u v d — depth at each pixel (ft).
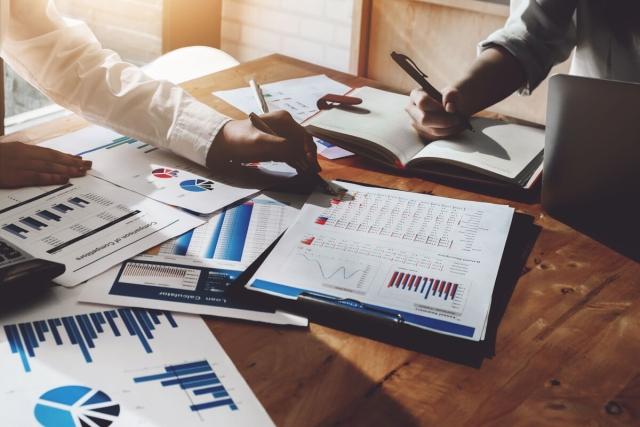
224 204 3.56
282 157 3.81
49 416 2.21
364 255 3.12
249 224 3.40
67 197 3.54
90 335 2.60
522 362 2.60
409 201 3.57
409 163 4.08
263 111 4.62
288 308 2.82
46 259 3.02
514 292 2.99
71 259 3.05
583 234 3.47
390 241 3.22
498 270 3.05
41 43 4.21
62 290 2.85
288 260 3.09
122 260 3.06
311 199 3.61
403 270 3.01
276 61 5.66
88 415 2.23
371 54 8.91
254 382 2.44
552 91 3.36
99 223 3.33
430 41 8.34
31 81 4.34
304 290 2.90
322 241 3.22
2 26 3.95
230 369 2.48
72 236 3.21
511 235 3.41
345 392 2.42
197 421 2.24
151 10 10.09
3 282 2.71
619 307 2.95
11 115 9.96
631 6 4.49
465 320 2.74
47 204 3.46
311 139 4.11
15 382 2.34
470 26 7.95
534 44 4.66
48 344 2.54
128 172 3.84
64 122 4.42
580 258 3.27
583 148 3.39
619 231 3.49
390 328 2.70
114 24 10.46
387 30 8.64
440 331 2.69
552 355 2.64
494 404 2.40
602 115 3.26
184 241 3.24
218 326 2.71
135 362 2.48
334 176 3.99
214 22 10.50
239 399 2.35
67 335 2.60
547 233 3.47
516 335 2.74
